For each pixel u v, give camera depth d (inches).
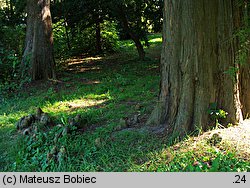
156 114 203.6
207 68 181.9
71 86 383.6
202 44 180.4
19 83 400.2
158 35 985.5
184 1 182.2
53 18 558.9
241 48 187.5
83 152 184.2
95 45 708.7
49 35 418.6
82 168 167.0
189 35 181.8
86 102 305.3
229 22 182.5
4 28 460.1
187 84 183.9
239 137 173.2
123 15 526.3
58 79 419.8
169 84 196.7
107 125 220.2
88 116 242.8
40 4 412.5
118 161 167.9
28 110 293.6
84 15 560.1
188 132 181.3
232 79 183.8
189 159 158.6
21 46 468.4
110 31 717.3
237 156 156.7
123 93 322.3
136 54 666.8
